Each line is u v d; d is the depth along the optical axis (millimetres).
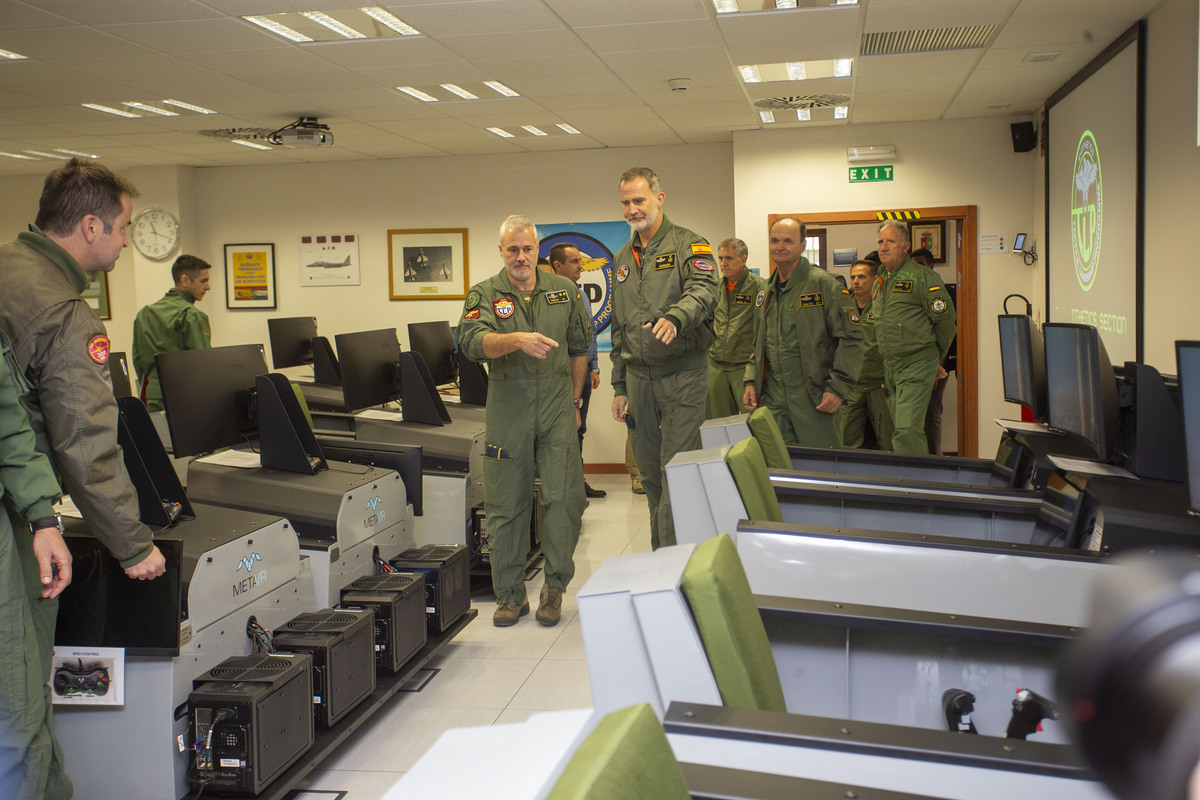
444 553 3682
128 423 2617
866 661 1791
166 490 2719
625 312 3883
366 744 2883
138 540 2131
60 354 2047
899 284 5719
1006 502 2703
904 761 1093
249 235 8711
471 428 4570
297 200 8609
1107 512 2037
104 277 9320
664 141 7738
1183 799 196
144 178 8609
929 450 7117
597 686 1279
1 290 2053
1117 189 4895
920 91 6035
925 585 1987
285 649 2670
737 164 7316
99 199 2199
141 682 2303
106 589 2291
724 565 1315
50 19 4129
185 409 3029
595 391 8156
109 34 4367
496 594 4070
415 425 4590
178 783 2314
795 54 5023
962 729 1625
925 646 1772
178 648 2250
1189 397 1904
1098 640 232
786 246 4484
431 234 8383
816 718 1168
